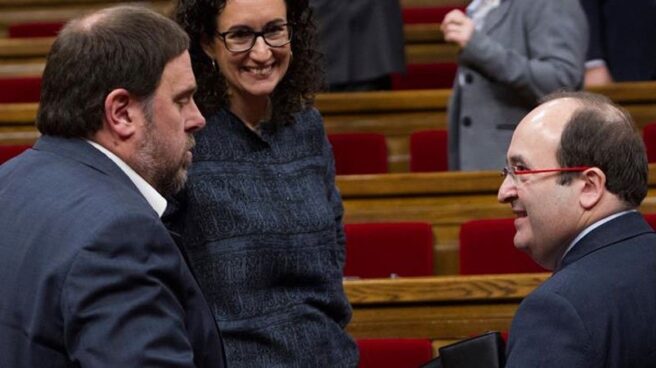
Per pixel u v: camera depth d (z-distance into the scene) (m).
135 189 2.62
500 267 5.13
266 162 3.25
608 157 2.71
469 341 3.00
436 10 9.38
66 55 2.61
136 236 2.49
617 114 2.76
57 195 2.58
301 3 3.33
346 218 5.63
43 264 2.50
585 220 2.74
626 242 2.71
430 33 8.89
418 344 4.40
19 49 8.55
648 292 2.65
